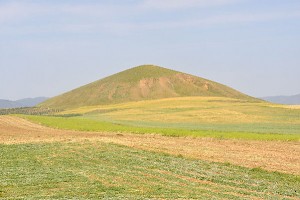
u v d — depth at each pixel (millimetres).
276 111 114938
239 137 59406
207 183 28750
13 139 54781
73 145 46844
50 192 24766
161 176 30438
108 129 71562
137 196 23562
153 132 66000
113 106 170250
